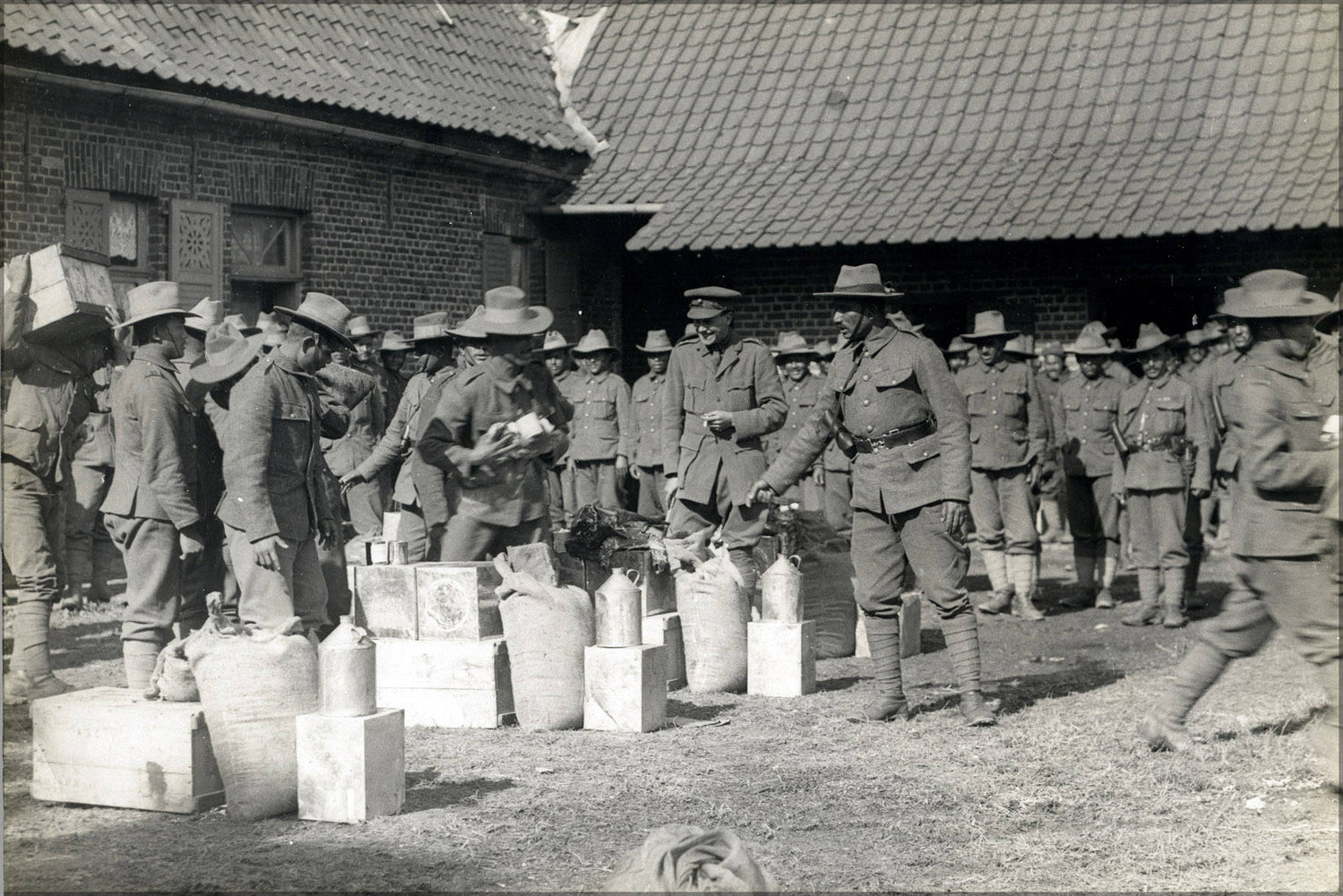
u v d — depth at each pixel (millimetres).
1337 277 15086
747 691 7824
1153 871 4715
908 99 17250
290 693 5227
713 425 8664
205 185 12766
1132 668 8633
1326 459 5641
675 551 8188
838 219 15766
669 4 19219
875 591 7078
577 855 4812
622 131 17781
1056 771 5984
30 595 7141
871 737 6684
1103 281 15781
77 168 11609
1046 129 16297
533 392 7430
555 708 6656
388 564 6953
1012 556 11117
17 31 11023
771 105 17688
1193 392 10414
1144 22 17016
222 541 6984
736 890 3832
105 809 5324
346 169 14258
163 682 5395
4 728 6465
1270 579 5793
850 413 7145
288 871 4598
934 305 16594
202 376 6668
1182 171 15164
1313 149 14930
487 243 16203
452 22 16875
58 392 7223
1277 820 5293
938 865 4793
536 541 7289
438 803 5410
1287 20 16406
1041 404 11172
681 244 15922
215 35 12945
